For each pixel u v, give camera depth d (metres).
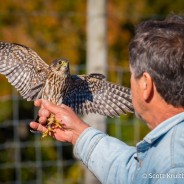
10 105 16.11
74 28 17.59
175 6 19.44
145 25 5.17
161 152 4.92
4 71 7.31
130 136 13.63
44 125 6.08
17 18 17.55
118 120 13.45
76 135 5.88
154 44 5.02
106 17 11.95
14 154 16.14
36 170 16.06
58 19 17.64
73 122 5.88
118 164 5.58
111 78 13.05
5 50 7.31
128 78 12.68
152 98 5.14
